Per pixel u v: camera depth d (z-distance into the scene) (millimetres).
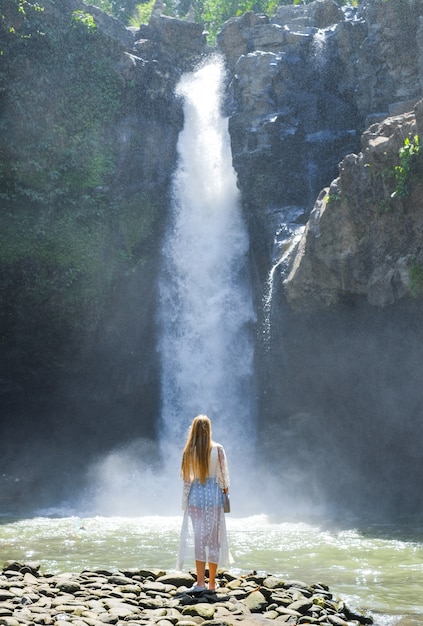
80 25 27547
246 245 27938
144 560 11695
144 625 6777
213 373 27297
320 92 28812
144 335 28422
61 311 26703
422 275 18266
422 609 8297
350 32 28547
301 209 26078
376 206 19031
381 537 14773
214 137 30188
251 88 28109
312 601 8055
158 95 29469
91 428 29016
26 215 26016
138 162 28688
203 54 31812
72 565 11133
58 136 26531
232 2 46531
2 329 26578
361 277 19859
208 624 6797
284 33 30000
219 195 29234
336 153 26891
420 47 25203
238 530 16391
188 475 8203
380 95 27406
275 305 23750
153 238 28688
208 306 27875
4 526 17000
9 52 25781
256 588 8398
